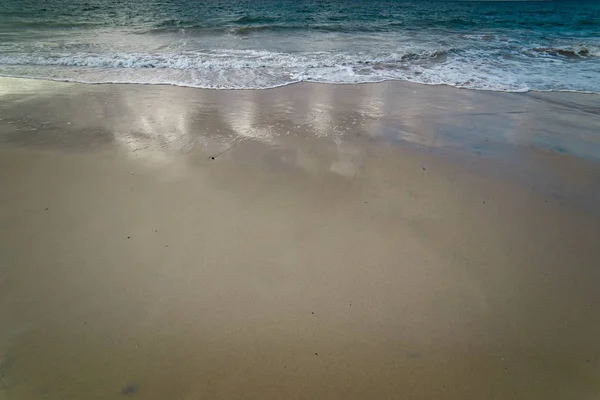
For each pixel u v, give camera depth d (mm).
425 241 2627
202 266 2355
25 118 4801
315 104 5762
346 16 19438
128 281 2230
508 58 9688
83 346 1848
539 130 4832
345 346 1883
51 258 2389
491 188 3357
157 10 20438
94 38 11438
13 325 1940
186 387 1681
